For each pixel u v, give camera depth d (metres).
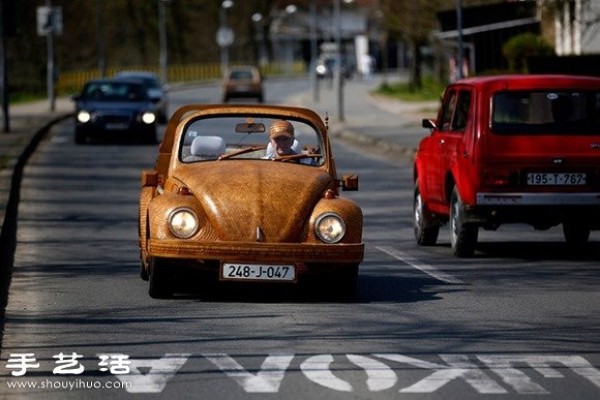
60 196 40.84
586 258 27.70
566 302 21.62
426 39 130.75
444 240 31.30
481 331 18.81
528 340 18.12
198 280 23.67
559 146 27.00
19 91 134.88
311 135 23.25
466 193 27.17
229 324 19.23
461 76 65.94
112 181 46.19
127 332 18.62
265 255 20.62
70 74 144.75
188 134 22.91
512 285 23.56
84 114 67.06
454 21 76.56
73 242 29.81
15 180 44.06
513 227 34.12
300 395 14.69
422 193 29.86
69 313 20.28
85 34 155.00
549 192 26.97
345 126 82.12
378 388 15.03
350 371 15.97
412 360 16.66
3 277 24.33
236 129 23.03
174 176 22.36
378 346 17.58
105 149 63.62
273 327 18.98
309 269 21.22
